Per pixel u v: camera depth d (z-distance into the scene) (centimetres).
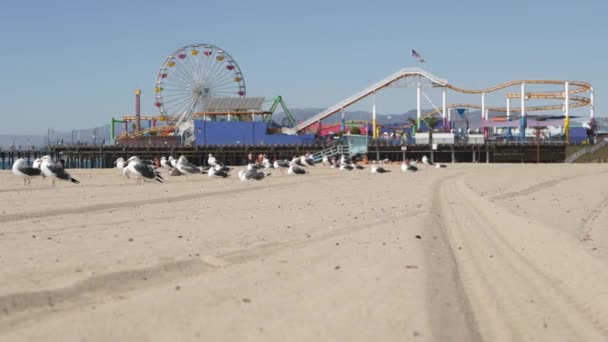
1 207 2297
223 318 853
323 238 1577
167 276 1111
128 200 2662
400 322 855
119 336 771
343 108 13550
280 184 3991
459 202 2661
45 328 796
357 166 7050
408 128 17550
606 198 2988
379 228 1773
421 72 13338
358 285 1061
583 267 1239
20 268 1131
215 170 4669
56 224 1819
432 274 1170
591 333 835
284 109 14938
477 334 823
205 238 1550
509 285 1100
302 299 962
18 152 11800
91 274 1075
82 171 6119
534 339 807
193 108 14012
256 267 1197
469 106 16300
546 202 2752
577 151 11481
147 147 11650
